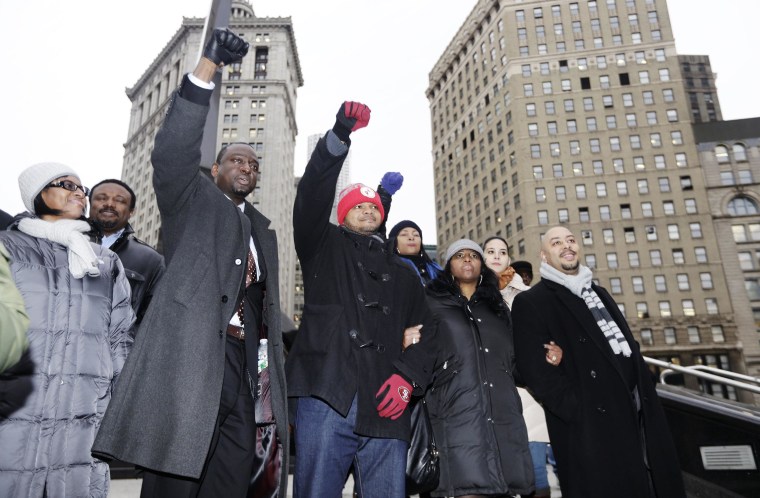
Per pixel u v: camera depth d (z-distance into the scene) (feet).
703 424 10.66
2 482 6.09
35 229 7.38
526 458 8.59
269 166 223.30
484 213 187.32
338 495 6.44
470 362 9.14
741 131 163.32
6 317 3.48
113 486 12.13
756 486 9.80
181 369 5.63
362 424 6.40
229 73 238.68
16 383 6.44
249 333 7.02
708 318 150.00
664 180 161.99
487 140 189.47
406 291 7.94
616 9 177.88
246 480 6.60
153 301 5.93
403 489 6.77
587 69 174.40
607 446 8.18
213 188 7.11
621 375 8.71
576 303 9.49
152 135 271.49
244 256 6.82
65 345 6.98
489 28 194.59
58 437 6.61
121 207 10.74
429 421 8.00
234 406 6.66
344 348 6.71
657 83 169.48
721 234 156.35
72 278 7.37
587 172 165.37
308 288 7.48
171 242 6.71
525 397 11.48
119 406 5.35
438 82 234.79
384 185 12.18
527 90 175.11
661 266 155.74
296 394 6.52
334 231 7.87
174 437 5.32
